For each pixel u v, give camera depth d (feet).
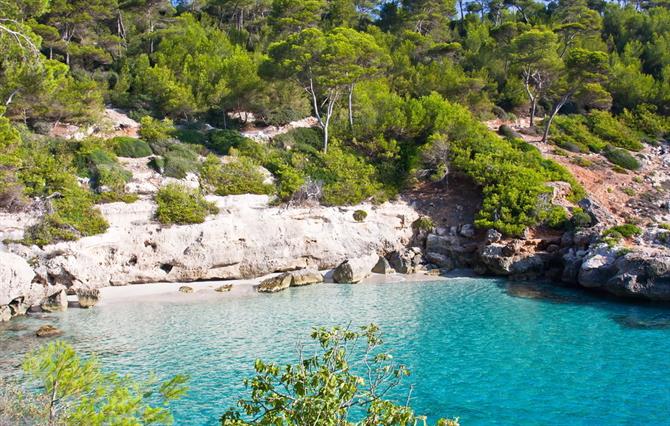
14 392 41.04
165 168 151.12
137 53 227.81
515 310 108.58
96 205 133.18
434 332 94.63
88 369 37.99
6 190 122.83
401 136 184.03
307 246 144.87
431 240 152.97
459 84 213.66
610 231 129.59
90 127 166.30
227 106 189.26
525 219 143.95
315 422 32.01
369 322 100.73
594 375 74.84
